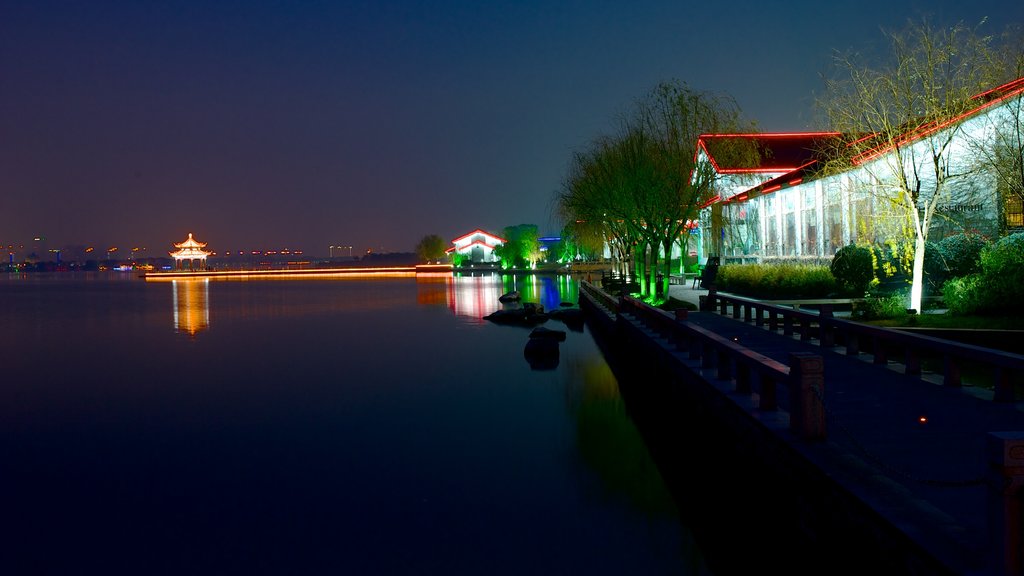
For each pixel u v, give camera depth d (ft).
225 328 120.98
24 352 92.68
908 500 18.69
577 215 126.21
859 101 66.39
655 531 29.30
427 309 152.76
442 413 52.08
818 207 93.66
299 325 123.03
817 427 24.26
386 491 34.94
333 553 27.91
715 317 72.90
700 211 100.83
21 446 44.73
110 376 72.33
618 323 75.20
